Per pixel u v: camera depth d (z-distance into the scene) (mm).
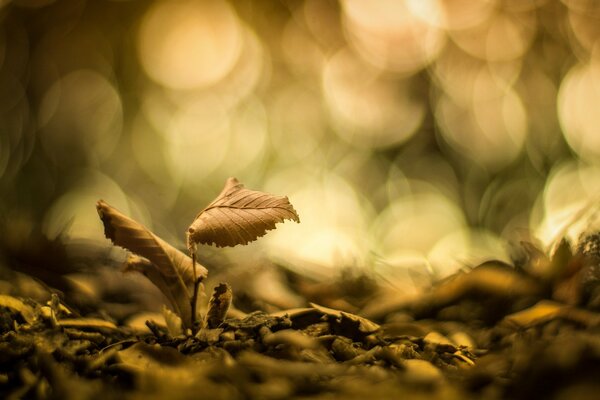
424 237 2225
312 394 529
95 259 948
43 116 2609
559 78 2512
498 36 2596
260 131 2994
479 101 2629
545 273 716
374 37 2824
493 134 2586
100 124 2795
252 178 2936
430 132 2730
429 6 2682
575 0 2465
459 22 2648
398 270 936
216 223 588
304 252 1346
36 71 2598
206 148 2936
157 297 821
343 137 2906
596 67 2451
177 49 2924
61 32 2607
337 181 2805
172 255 612
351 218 2521
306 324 626
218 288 597
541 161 2482
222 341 580
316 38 2949
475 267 747
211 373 540
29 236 896
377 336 616
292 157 2957
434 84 2740
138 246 607
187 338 586
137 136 2885
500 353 600
